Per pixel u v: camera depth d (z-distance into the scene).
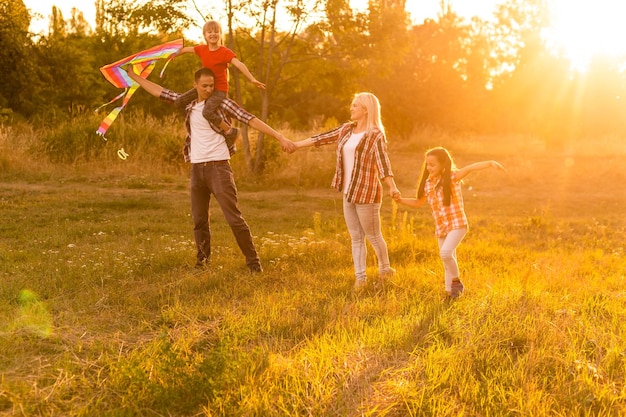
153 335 4.64
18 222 10.32
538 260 8.05
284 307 5.34
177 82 20.31
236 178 17.95
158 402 3.41
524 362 3.96
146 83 7.08
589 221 12.32
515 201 15.53
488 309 5.09
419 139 32.38
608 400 3.48
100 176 16.86
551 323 4.70
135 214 11.61
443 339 4.49
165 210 12.26
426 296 5.83
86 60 35.38
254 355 3.87
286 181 17.75
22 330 4.54
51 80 32.72
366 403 3.45
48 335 4.49
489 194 16.97
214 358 3.74
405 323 4.79
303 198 15.13
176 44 6.95
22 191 14.02
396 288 6.25
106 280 6.30
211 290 6.05
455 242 5.79
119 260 7.10
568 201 15.64
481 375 3.79
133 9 18.08
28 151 18.08
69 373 3.78
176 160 18.72
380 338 4.41
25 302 5.41
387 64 19.97
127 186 15.66
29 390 3.50
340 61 19.97
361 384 3.67
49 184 15.48
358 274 6.48
